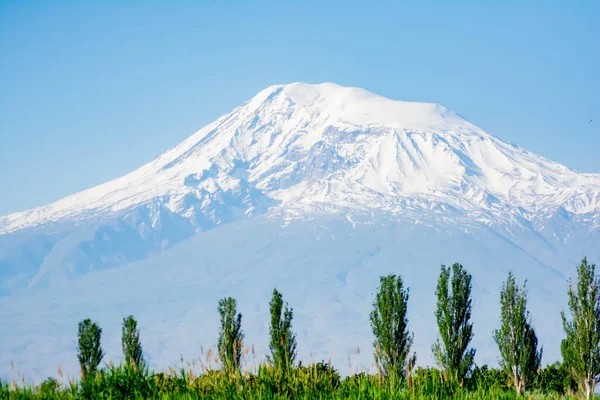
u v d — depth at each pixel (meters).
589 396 72.81
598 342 73.44
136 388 52.78
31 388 50.19
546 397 71.62
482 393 63.81
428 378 63.91
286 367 59.44
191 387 53.28
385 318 74.94
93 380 53.53
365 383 58.31
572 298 75.31
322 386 57.22
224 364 58.34
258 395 52.78
